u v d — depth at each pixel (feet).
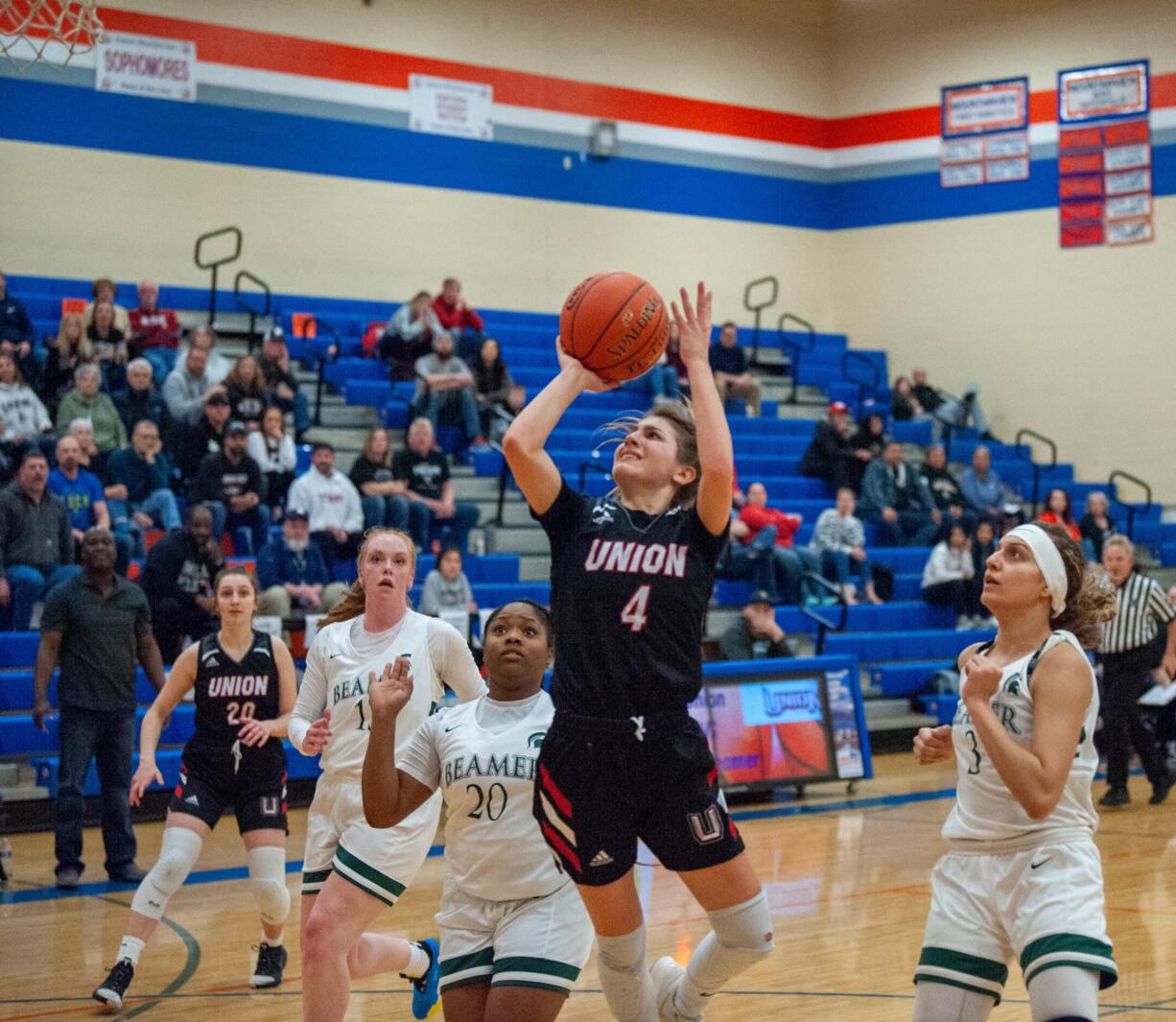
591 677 12.73
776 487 58.34
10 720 35.81
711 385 13.15
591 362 13.17
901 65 71.97
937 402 67.46
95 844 33.81
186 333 53.88
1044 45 68.33
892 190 72.28
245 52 59.41
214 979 21.62
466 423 54.49
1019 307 68.90
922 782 42.68
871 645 50.80
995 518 57.21
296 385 52.13
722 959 14.01
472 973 14.02
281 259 60.29
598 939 13.64
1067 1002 11.72
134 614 29.32
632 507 13.42
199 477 44.16
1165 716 43.45
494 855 13.87
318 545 44.11
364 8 62.23
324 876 16.57
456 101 64.44
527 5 66.33
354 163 62.03
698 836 12.96
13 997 20.61
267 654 21.40
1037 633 13.16
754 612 44.65
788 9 72.79
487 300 65.31
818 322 73.72
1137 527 63.67
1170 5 65.72
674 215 69.92
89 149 56.03
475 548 51.29
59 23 38.45
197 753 21.18
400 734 16.60
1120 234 66.54
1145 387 65.82
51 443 43.50
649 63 69.36
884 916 25.21
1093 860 12.50
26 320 48.16
